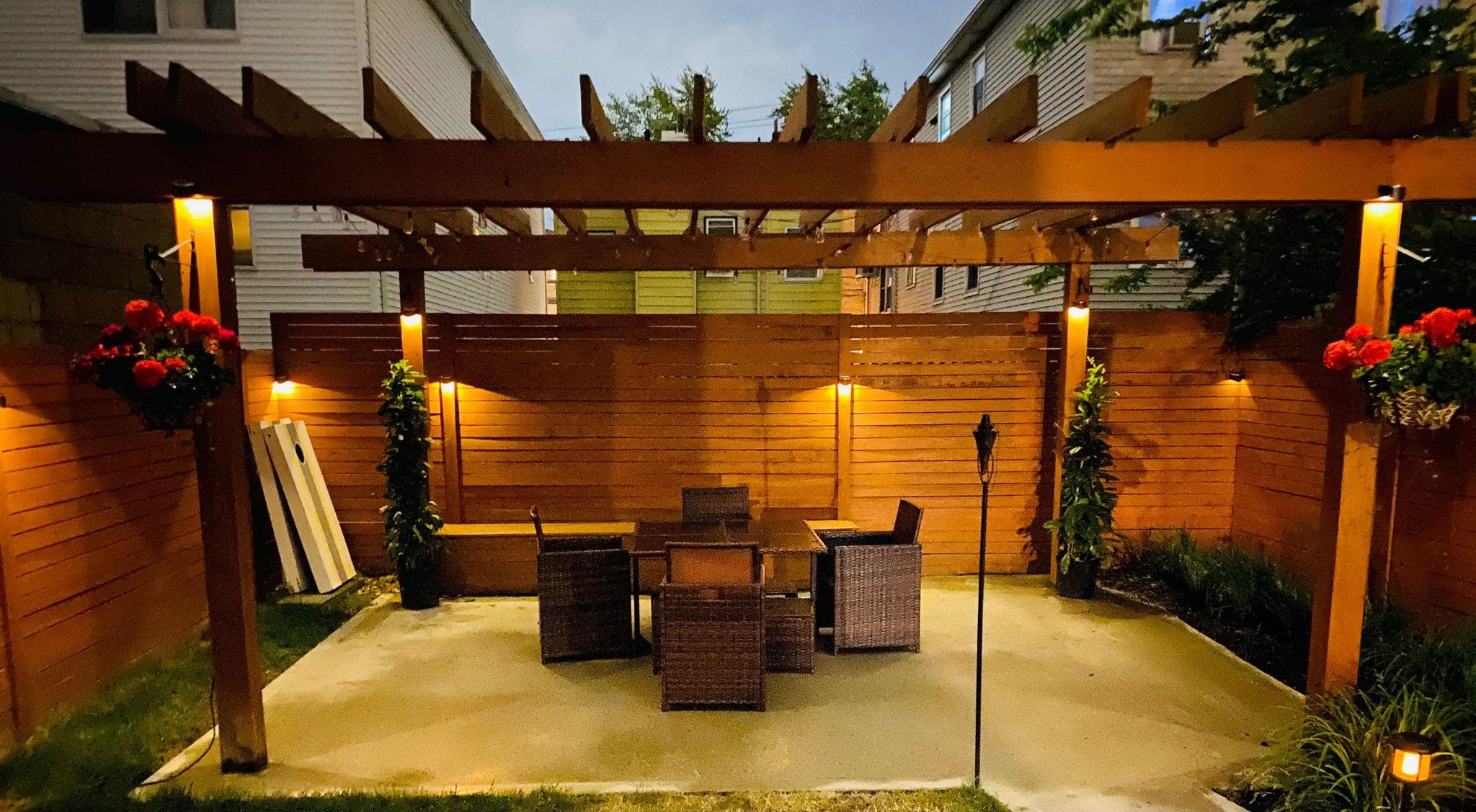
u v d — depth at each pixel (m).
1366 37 5.18
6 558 3.21
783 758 3.32
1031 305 9.43
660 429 5.92
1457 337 2.74
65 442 3.57
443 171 2.89
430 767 3.24
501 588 5.65
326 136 3.16
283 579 5.65
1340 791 2.86
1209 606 5.17
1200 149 3.03
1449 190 3.07
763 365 5.90
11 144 2.77
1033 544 6.08
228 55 7.61
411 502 5.24
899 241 5.55
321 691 3.99
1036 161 3.01
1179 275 8.55
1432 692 3.38
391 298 8.51
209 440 3.03
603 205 3.00
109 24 7.70
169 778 3.14
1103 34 6.52
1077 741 3.47
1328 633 3.26
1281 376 5.41
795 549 4.15
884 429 5.96
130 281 4.27
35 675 3.36
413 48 8.86
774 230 11.84
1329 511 3.25
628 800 2.98
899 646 4.53
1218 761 3.29
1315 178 3.05
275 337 5.80
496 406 5.88
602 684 4.10
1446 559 4.06
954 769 3.22
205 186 2.84
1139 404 5.91
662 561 5.64
